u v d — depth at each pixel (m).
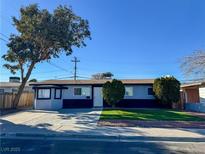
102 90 29.22
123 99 30.83
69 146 10.40
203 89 26.50
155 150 9.80
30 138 12.20
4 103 27.47
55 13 25.56
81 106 31.12
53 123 16.34
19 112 24.31
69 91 31.45
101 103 31.16
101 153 9.24
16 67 28.17
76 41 27.23
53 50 27.19
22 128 14.33
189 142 11.48
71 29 26.33
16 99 28.42
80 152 9.36
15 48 25.50
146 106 30.48
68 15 25.80
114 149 9.91
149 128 14.34
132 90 30.91
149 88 30.80
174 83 27.64
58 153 9.18
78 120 17.78
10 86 43.12
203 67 21.17
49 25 24.55
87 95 31.31
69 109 28.08
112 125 15.37
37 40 25.72
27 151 9.45
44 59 27.98
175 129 14.05
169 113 22.25
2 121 17.38
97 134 12.52
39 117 19.73
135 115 20.39
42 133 12.74
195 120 17.70
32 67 28.39
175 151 9.65
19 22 25.58
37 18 24.84
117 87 27.88
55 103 29.70
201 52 21.27
